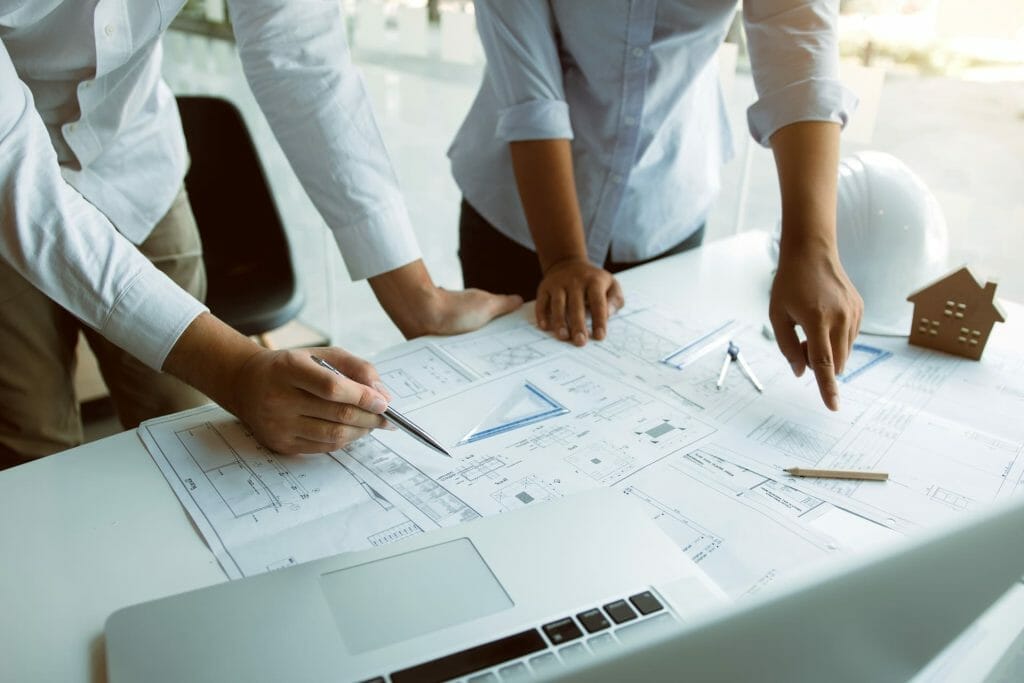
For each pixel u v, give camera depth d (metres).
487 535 0.48
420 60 1.71
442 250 1.87
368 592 0.43
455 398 0.67
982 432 0.63
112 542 0.50
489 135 1.07
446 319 0.81
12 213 0.57
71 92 0.79
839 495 0.54
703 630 0.22
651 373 0.72
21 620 0.44
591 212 1.06
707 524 0.50
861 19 1.08
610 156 1.00
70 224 0.59
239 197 1.70
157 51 0.94
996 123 1.00
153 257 1.09
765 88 0.82
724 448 0.60
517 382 0.70
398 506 0.53
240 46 0.79
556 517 0.50
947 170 1.06
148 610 0.42
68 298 0.61
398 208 0.83
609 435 0.62
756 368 0.73
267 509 0.53
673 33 0.89
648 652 0.22
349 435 0.58
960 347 0.76
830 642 0.23
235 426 0.63
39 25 0.71
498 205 1.10
